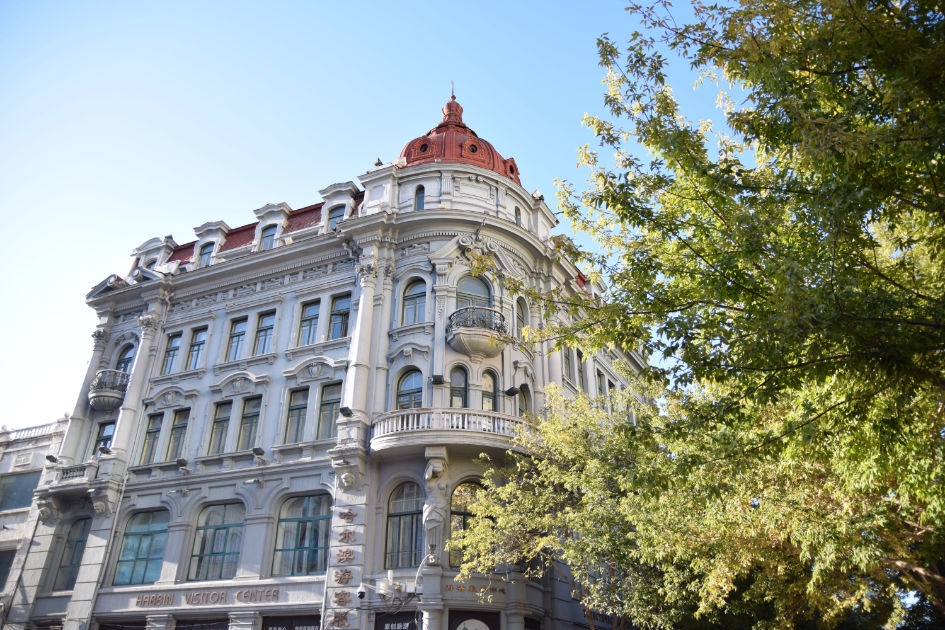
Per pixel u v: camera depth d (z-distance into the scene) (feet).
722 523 41.57
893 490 37.76
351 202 92.07
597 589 55.62
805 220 32.48
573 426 62.13
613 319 34.96
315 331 85.61
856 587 44.42
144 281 102.32
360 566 65.62
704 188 35.53
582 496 59.98
